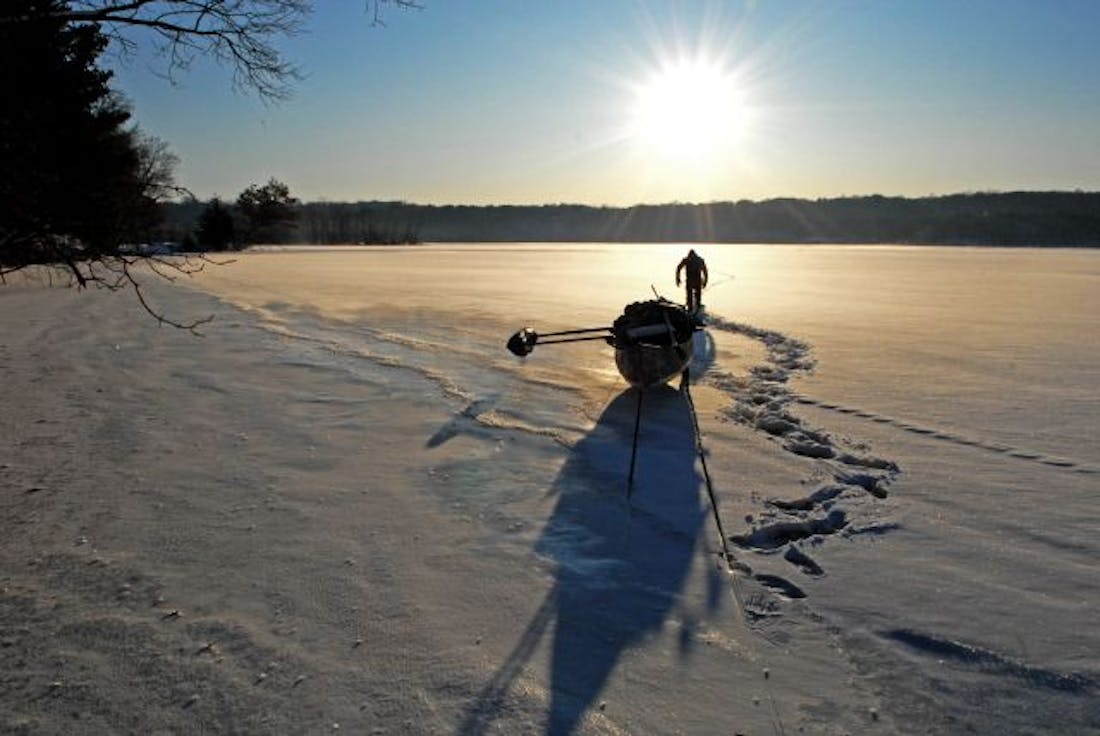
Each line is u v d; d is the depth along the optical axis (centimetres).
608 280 3241
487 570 510
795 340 1500
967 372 1180
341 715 359
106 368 1195
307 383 1087
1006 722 358
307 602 465
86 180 473
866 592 484
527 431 845
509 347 1049
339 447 782
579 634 432
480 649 415
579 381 1119
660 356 1004
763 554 545
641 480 690
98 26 469
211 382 1091
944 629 438
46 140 462
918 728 355
